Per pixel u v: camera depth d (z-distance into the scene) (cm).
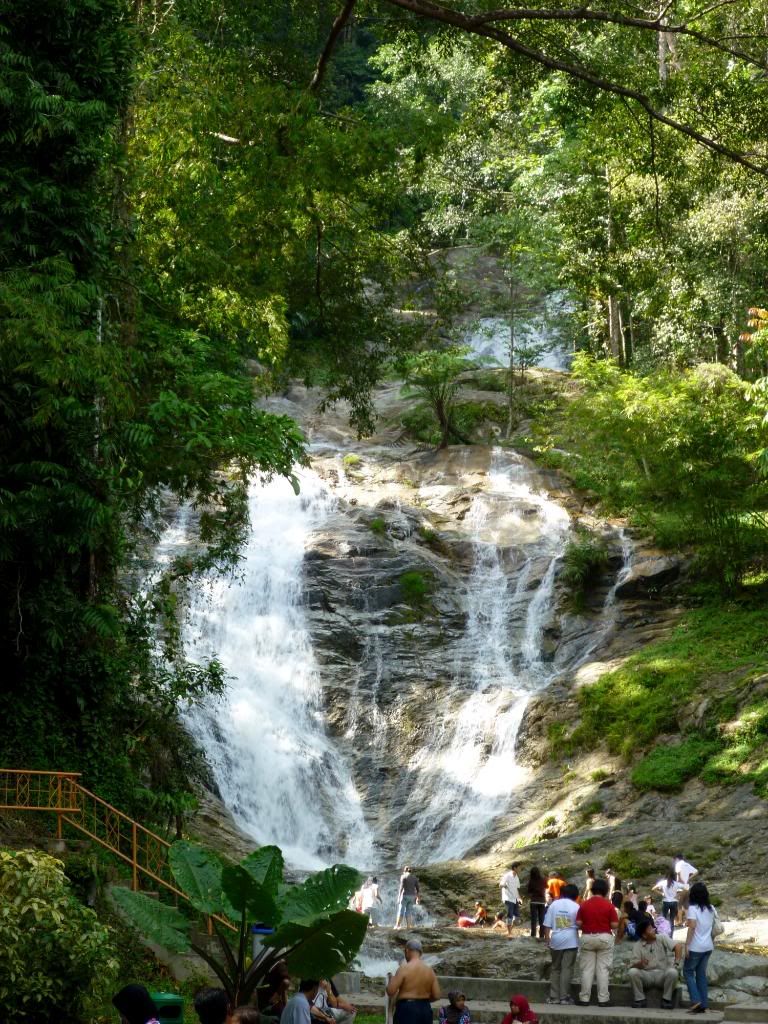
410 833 3412
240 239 2391
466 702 3772
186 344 2145
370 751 3691
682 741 3269
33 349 1489
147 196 2339
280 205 2292
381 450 5122
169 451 1936
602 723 3475
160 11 2378
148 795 1891
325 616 4022
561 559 4250
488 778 3509
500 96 2581
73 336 1499
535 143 5425
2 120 1712
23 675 1853
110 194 2039
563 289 5528
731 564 3900
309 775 3562
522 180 5150
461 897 2867
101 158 1802
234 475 2183
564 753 3466
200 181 2288
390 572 4150
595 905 1652
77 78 1839
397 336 2681
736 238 4028
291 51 2450
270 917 1141
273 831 3416
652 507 4288
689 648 3662
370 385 2692
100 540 1962
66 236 1761
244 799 3425
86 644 1945
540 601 4162
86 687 1920
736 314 4159
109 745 1919
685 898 2106
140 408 1944
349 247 2598
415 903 2847
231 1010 1097
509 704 3678
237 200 2320
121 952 1425
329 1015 1152
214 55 2316
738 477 3916
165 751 2330
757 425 3706
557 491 4772
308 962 1145
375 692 3847
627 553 4259
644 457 4109
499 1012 1580
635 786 3155
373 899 2750
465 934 2380
